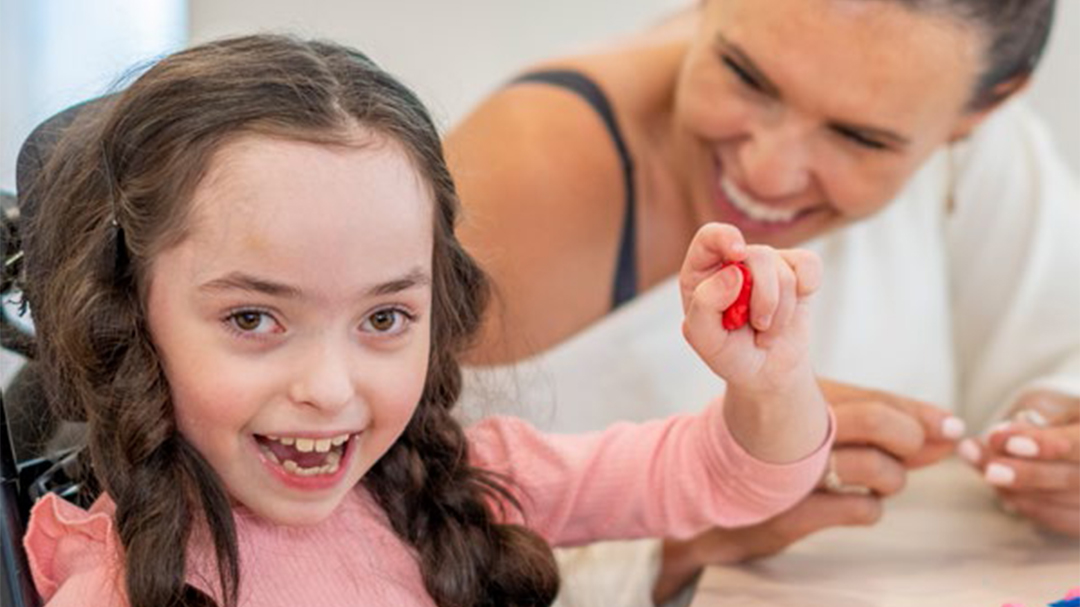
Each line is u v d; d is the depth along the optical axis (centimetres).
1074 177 177
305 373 68
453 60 185
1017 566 101
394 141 71
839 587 96
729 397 86
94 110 75
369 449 73
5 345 78
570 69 136
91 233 71
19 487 76
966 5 103
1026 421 113
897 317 143
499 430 93
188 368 68
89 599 70
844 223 121
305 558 76
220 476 71
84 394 72
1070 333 145
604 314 132
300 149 68
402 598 78
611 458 92
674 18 149
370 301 69
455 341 84
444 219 78
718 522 91
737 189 117
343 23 178
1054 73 186
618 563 107
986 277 150
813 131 110
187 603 71
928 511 116
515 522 89
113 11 153
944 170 148
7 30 151
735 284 76
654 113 133
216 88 70
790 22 104
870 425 99
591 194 129
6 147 91
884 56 103
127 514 71
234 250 66
